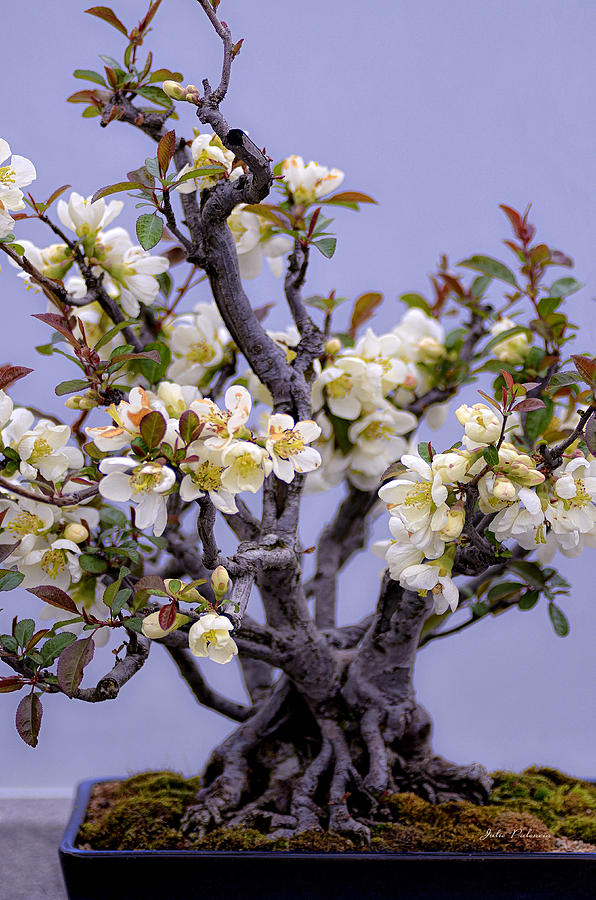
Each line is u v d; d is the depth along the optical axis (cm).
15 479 181
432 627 196
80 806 194
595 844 186
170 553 195
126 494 171
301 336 187
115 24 186
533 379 192
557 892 181
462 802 189
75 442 193
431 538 176
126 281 186
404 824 187
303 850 184
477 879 181
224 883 181
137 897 182
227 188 180
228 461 171
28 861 198
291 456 174
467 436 174
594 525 181
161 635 173
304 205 188
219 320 192
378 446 193
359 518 203
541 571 192
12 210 179
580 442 180
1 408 176
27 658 176
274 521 185
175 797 193
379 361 192
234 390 172
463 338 202
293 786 190
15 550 179
